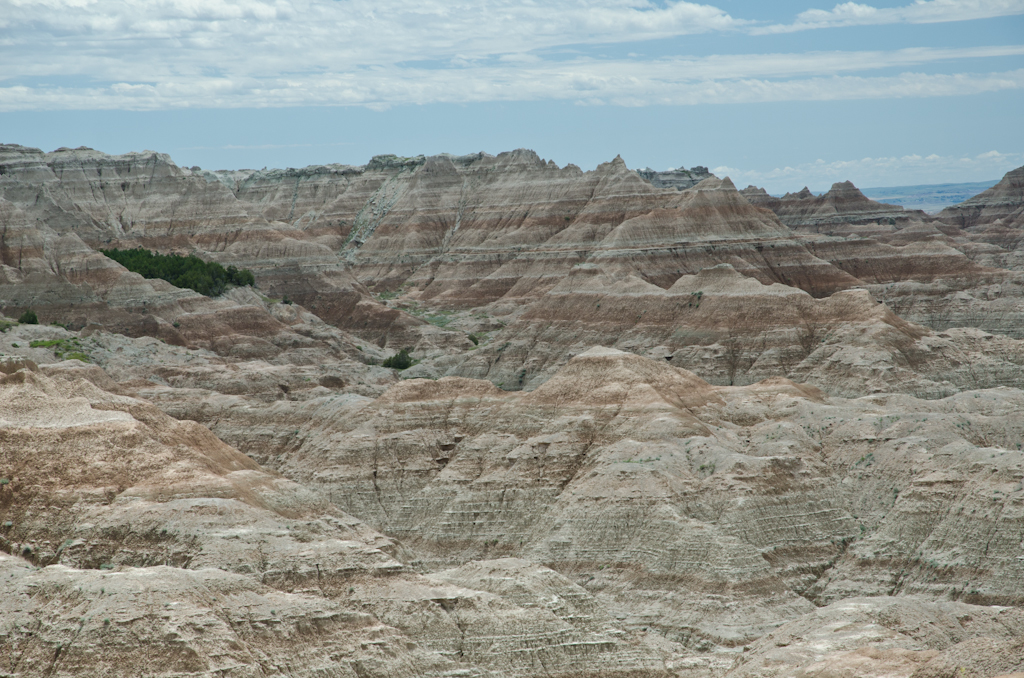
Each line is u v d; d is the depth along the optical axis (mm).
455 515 102250
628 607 83000
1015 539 84375
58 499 77312
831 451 108000
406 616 68562
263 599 64750
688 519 89812
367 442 116500
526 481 104188
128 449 81812
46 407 86688
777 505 94000
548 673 67688
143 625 59000
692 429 107438
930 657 62312
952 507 90188
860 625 69125
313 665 61656
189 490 79000
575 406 114875
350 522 83500
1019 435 109875
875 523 94562
